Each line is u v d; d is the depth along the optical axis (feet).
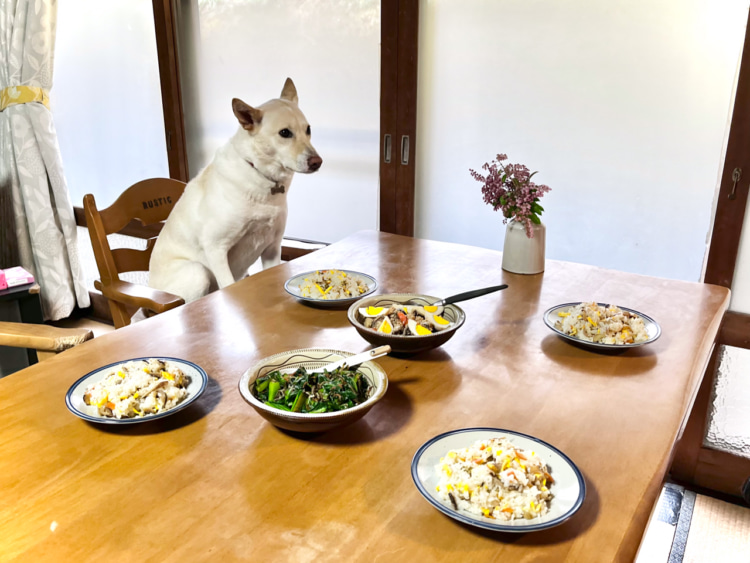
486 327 4.54
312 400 3.10
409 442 3.09
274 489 2.73
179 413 3.34
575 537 2.43
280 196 7.15
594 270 5.89
